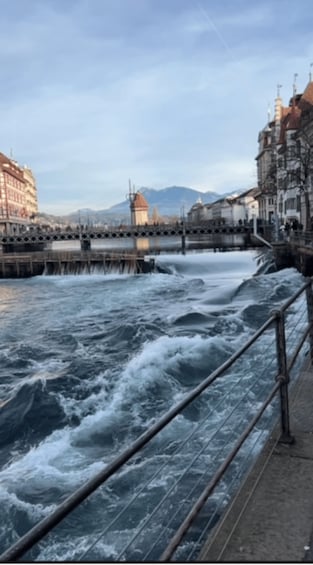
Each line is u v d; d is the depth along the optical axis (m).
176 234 75.06
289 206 69.69
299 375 5.77
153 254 63.84
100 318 25.34
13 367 15.88
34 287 47.09
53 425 10.69
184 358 13.82
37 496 7.62
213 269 51.44
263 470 3.75
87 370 14.38
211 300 27.22
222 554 2.83
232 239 88.44
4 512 7.21
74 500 1.91
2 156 110.62
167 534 5.89
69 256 57.84
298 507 3.27
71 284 48.12
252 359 12.66
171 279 46.12
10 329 23.77
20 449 9.85
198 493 6.61
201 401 10.20
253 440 7.59
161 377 12.62
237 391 10.41
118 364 14.90
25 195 127.31
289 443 4.12
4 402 12.32
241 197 131.75
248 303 24.34
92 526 6.39
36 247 92.75
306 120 58.56
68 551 5.98
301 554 2.81
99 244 106.50
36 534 1.71
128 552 5.73
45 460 8.88
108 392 12.29
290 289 27.98
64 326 23.58
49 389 12.71
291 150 57.06
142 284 43.53
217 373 3.34
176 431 8.98
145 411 10.81
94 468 8.41
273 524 3.11
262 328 3.88
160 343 15.14
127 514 6.46
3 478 8.27
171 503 6.47
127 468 7.75
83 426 10.23
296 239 38.59
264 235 66.31
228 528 3.08
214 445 8.03
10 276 59.31
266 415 8.66
